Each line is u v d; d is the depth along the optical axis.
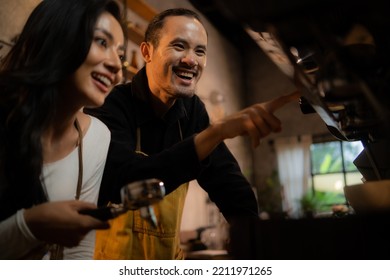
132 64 3.96
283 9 0.45
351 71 0.50
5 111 0.72
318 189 6.72
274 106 0.63
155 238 1.13
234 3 0.46
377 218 0.47
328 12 0.45
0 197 0.69
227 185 1.13
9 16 1.36
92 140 0.82
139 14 4.47
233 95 7.16
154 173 0.77
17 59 0.75
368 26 0.46
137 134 1.20
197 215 5.42
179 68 1.21
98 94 0.74
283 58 0.54
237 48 7.77
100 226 0.58
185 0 6.08
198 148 0.73
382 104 0.51
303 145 6.81
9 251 0.61
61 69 0.69
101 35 0.73
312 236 0.48
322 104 0.58
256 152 7.16
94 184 0.83
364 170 0.77
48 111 0.71
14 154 0.69
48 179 0.75
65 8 0.70
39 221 0.58
